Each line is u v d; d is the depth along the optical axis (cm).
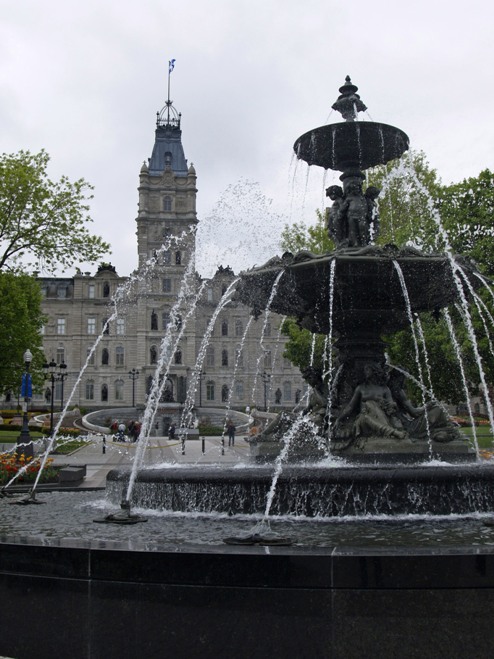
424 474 809
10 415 7756
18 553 502
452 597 435
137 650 464
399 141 1163
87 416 7238
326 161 1221
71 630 480
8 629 500
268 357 10119
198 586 457
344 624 438
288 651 442
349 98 1241
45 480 1552
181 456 3278
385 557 440
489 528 710
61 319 10356
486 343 2436
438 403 1084
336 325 1123
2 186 3011
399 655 434
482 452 1688
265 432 1112
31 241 3123
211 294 9575
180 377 9862
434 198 2755
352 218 1169
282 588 445
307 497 809
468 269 985
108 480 1033
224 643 450
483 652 432
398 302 1064
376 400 1052
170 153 10781
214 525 753
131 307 10306
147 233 10344
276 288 1073
